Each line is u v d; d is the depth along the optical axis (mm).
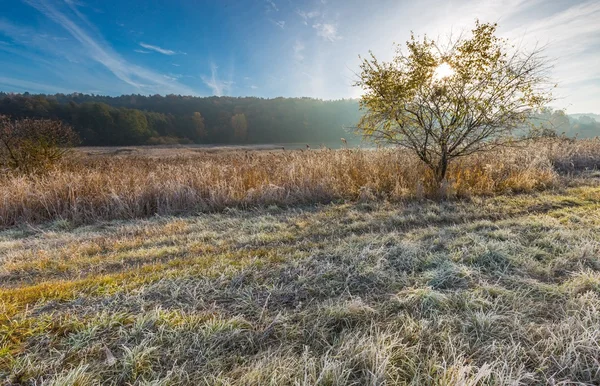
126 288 2662
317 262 3148
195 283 2775
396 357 1811
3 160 9391
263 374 1688
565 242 3428
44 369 1788
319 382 1602
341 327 2162
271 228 4602
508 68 5965
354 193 6473
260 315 2275
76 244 4199
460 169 7238
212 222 5117
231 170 7832
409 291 2504
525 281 2613
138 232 4750
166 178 7230
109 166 9531
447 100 6145
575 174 8719
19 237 4938
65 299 2521
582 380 1662
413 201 5836
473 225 4152
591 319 2031
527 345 1883
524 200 5512
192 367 1796
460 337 1969
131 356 1820
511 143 6805
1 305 2373
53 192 6305
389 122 6617
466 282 2676
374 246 3576
